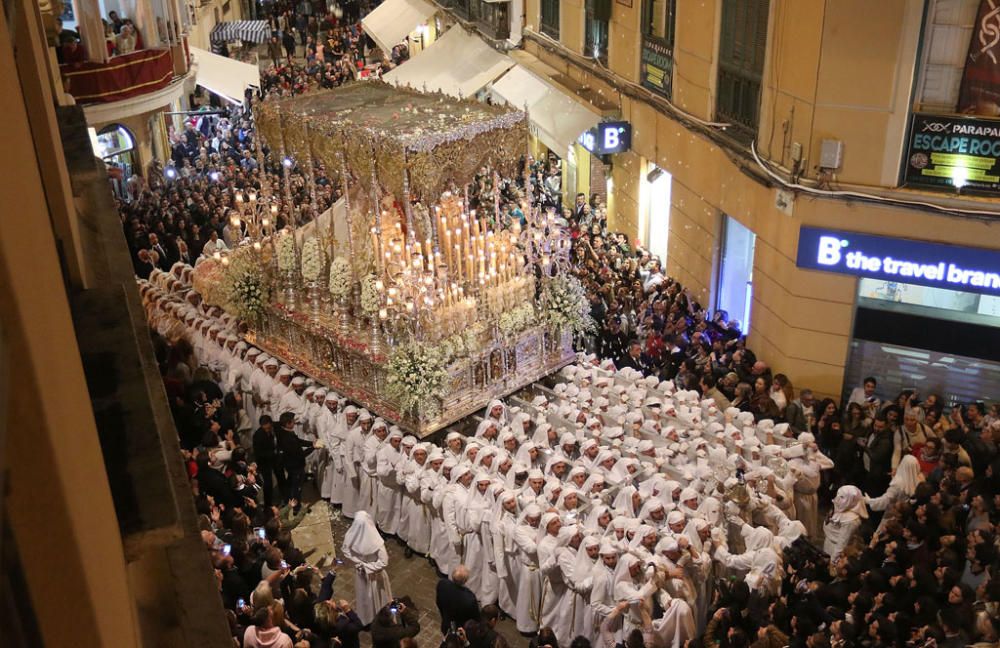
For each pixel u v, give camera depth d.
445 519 12.78
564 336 15.74
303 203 22.45
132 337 3.12
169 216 21.88
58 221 3.40
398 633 10.45
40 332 1.35
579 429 13.80
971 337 15.01
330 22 43.81
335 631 10.52
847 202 14.98
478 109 15.09
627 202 22.98
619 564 11.02
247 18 45.81
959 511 11.93
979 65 13.56
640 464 12.79
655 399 14.55
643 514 11.88
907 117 14.20
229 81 28.30
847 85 14.36
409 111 15.11
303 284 15.67
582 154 25.06
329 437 14.59
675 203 20.27
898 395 14.97
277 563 11.12
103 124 24.52
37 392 1.24
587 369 15.70
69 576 1.27
